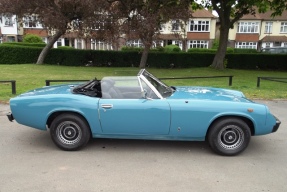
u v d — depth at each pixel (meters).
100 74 15.62
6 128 5.77
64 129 4.59
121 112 4.41
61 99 4.51
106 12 15.31
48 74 14.95
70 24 17.58
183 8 15.29
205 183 3.57
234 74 17.78
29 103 4.57
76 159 4.27
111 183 3.55
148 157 4.38
